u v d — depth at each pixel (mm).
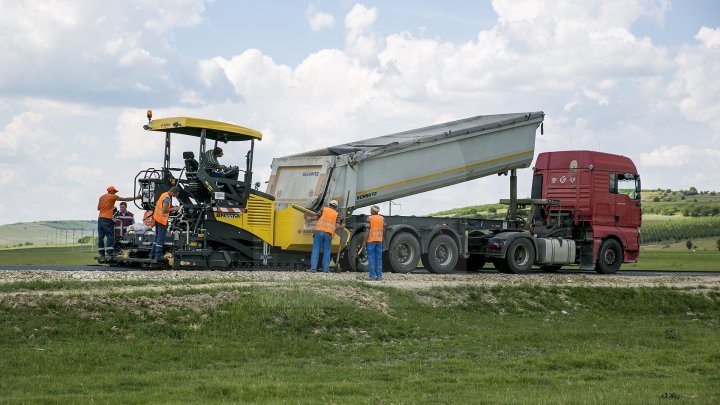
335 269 23500
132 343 13812
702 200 159750
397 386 11469
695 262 62750
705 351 16031
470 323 18406
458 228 26219
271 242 22562
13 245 121188
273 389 10781
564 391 11258
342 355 14469
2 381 10992
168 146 21828
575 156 28719
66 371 11914
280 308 16250
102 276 18562
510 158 26719
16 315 14125
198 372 12242
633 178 29547
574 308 21641
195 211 21672
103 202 22516
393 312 17922
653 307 22781
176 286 17219
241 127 21797
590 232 28703
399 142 24562
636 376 12977
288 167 24500
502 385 11797
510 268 26609
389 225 24547
